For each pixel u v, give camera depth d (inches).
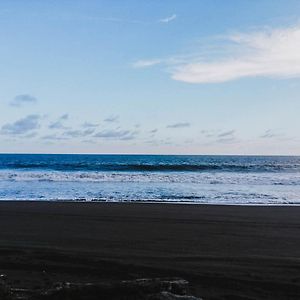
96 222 639.8
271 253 436.5
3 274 349.7
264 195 1135.6
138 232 557.9
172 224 621.9
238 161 3634.4
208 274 348.2
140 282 264.1
